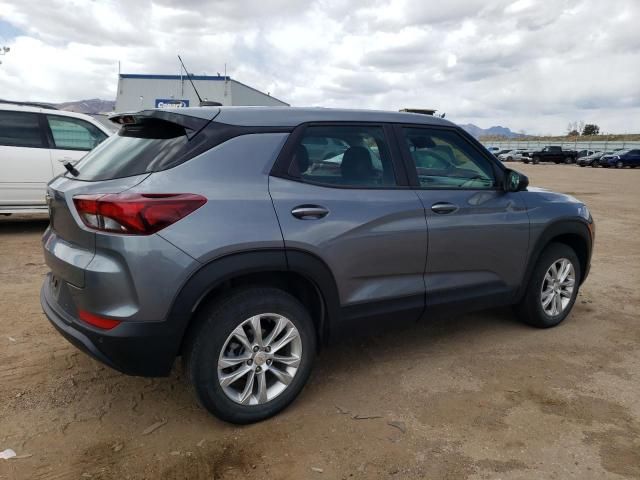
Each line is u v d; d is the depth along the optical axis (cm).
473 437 290
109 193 265
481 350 408
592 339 434
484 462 268
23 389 330
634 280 625
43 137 780
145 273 258
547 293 448
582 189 1973
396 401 328
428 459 270
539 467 265
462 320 474
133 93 2602
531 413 316
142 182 268
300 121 319
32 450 270
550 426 302
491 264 396
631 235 941
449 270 373
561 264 452
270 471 259
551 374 368
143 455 269
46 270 597
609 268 684
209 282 270
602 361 391
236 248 275
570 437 291
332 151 328
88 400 321
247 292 288
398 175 351
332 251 309
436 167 374
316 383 350
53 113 789
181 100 2584
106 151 318
